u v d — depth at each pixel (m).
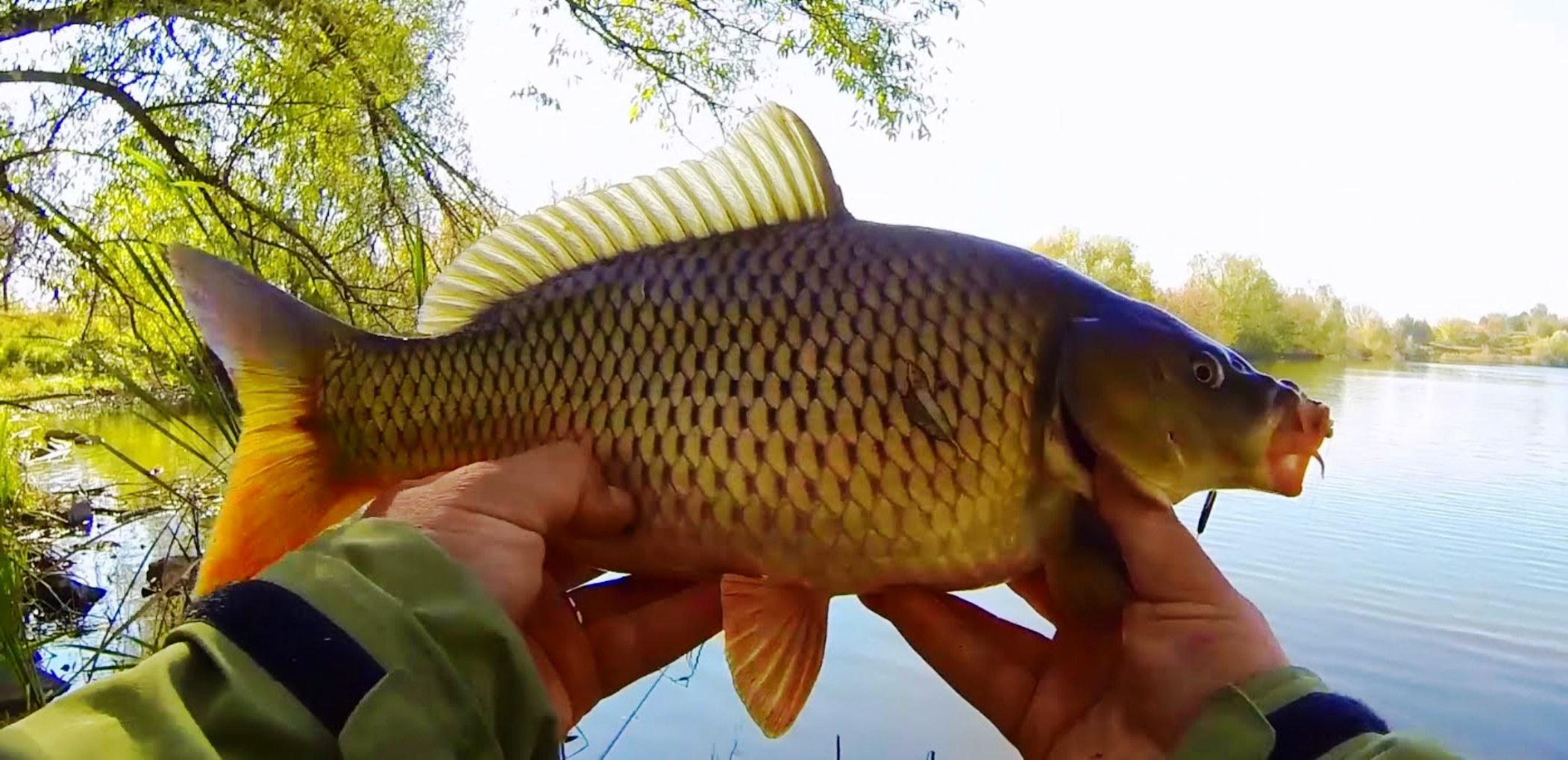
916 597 0.43
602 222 0.44
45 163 1.60
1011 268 0.41
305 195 1.68
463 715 0.25
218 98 1.74
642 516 0.41
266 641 0.24
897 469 0.40
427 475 0.43
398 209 1.65
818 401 0.40
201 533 1.20
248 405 0.44
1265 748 0.30
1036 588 0.44
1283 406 0.39
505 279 0.44
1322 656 1.18
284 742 0.23
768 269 0.41
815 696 1.15
